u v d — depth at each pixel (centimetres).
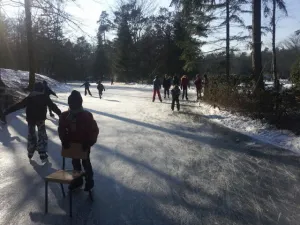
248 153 816
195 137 999
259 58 1489
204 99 2002
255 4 1481
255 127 1117
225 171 668
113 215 460
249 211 482
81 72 9162
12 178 599
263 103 1230
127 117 1384
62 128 503
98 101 2152
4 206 481
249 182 605
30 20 2053
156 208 485
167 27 6550
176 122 1278
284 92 1167
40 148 698
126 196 527
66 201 505
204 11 2084
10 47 4888
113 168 668
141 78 6762
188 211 477
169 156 772
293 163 731
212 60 2409
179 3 1922
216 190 562
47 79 3659
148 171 655
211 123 1264
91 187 513
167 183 590
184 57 2459
